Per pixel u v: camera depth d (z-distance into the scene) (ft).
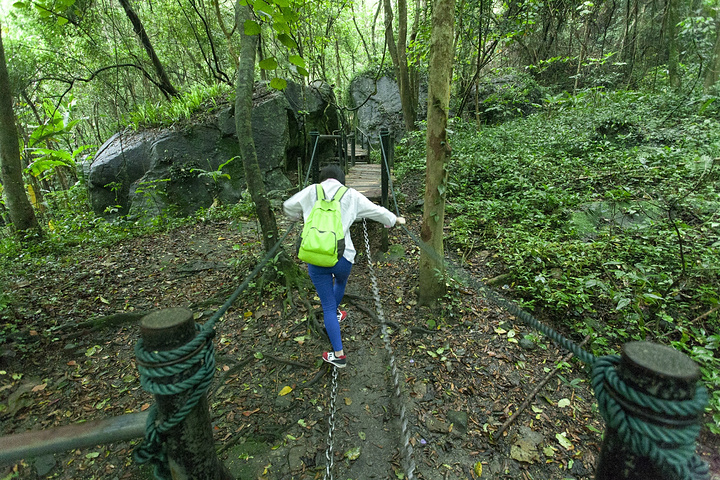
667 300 9.71
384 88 44.86
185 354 3.79
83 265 15.98
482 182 19.77
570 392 8.71
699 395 2.84
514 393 8.75
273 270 13.19
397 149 33.71
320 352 10.66
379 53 53.78
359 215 9.27
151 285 14.24
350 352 10.61
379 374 9.71
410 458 6.82
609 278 11.28
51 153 27.48
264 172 26.48
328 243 8.09
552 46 43.21
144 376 3.80
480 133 26.81
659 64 36.68
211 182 26.17
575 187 17.34
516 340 10.25
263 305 12.69
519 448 7.52
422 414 8.40
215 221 21.84
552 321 10.81
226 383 9.70
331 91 36.40
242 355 10.67
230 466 7.48
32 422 8.58
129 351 10.89
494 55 33.76
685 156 16.31
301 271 13.82
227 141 26.45
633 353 3.00
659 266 11.04
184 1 32.68
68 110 30.81
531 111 37.17
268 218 12.87
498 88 38.01
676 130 20.08
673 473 2.88
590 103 27.43
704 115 20.88
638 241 12.57
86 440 3.63
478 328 10.82
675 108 22.90
